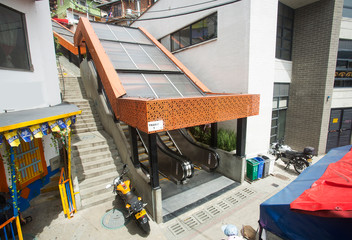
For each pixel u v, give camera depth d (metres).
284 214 2.73
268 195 6.26
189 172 7.12
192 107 4.60
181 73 8.66
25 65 5.57
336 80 9.37
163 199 6.29
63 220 5.23
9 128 3.24
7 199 4.64
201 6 8.88
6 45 4.96
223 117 5.38
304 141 9.52
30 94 5.68
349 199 2.32
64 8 27.36
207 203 5.97
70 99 11.13
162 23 11.87
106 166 7.24
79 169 6.80
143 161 7.80
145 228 4.57
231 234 3.72
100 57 7.61
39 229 4.90
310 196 2.61
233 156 7.14
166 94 6.74
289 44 9.47
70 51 17.09
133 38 10.77
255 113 6.34
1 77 4.79
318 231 2.43
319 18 8.45
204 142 8.80
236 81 7.69
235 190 6.62
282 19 8.88
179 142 9.34
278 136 9.98
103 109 8.97
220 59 8.29
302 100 9.41
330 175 3.14
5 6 4.87
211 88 8.97
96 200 5.96
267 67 7.70
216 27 8.43
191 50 9.84
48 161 6.68
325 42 8.34
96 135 8.77
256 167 7.05
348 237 2.21
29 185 5.89
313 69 8.85
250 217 5.27
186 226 5.02
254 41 7.11
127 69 7.40
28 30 5.63
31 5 5.75
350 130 10.08
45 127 4.17
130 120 4.94
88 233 4.79
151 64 8.58
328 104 8.71
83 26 9.70
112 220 5.24
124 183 5.43
